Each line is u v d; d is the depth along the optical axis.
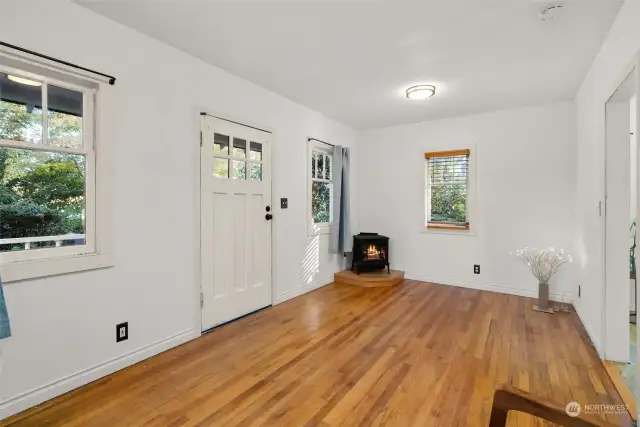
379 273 4.80
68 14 1.99
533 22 2.20
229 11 2.11
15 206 1.89
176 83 2.64
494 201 4.25
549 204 3.91
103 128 2.17
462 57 2.73
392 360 2.39
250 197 3.37
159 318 2.53
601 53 2.53
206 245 2.91
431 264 4.74
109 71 2.20
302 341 2.72
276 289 3.71
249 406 1.85
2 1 1.73
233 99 3.14
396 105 4.04
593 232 2.77
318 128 4.38
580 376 2.17
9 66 1.82
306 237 4.20
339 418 1.75
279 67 2.97
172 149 2.61
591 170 2.85
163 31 2.37
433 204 4.77
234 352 2.52
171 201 2.61
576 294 3.54
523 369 2.26
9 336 1.60
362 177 5.29
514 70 2.97
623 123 2.38
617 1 1.96
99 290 2.16
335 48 2.61
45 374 1.90
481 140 4.34
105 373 2.17
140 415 1.77
